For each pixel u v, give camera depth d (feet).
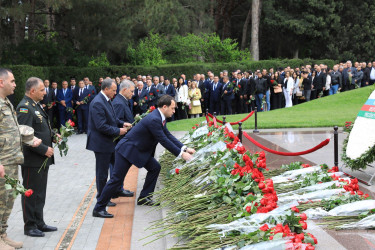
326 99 67.41
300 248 12.39
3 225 17.24
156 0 79.30
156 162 22.72
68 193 26.00
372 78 75.00
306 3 124.98
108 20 71.10
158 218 20.77
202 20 125.70
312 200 17.76
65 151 18.98
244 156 18.21
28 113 17.95
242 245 13.23
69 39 77.87
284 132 45.88
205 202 17.71
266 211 14.64
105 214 21.36
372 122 24.26
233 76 65.72
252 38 114.62
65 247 17.67
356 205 16.63
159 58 89.66
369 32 130.00
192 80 65.72
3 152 16.43
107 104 22.27
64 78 65.10
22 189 15.37
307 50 138.72
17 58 66.33
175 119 64.23
